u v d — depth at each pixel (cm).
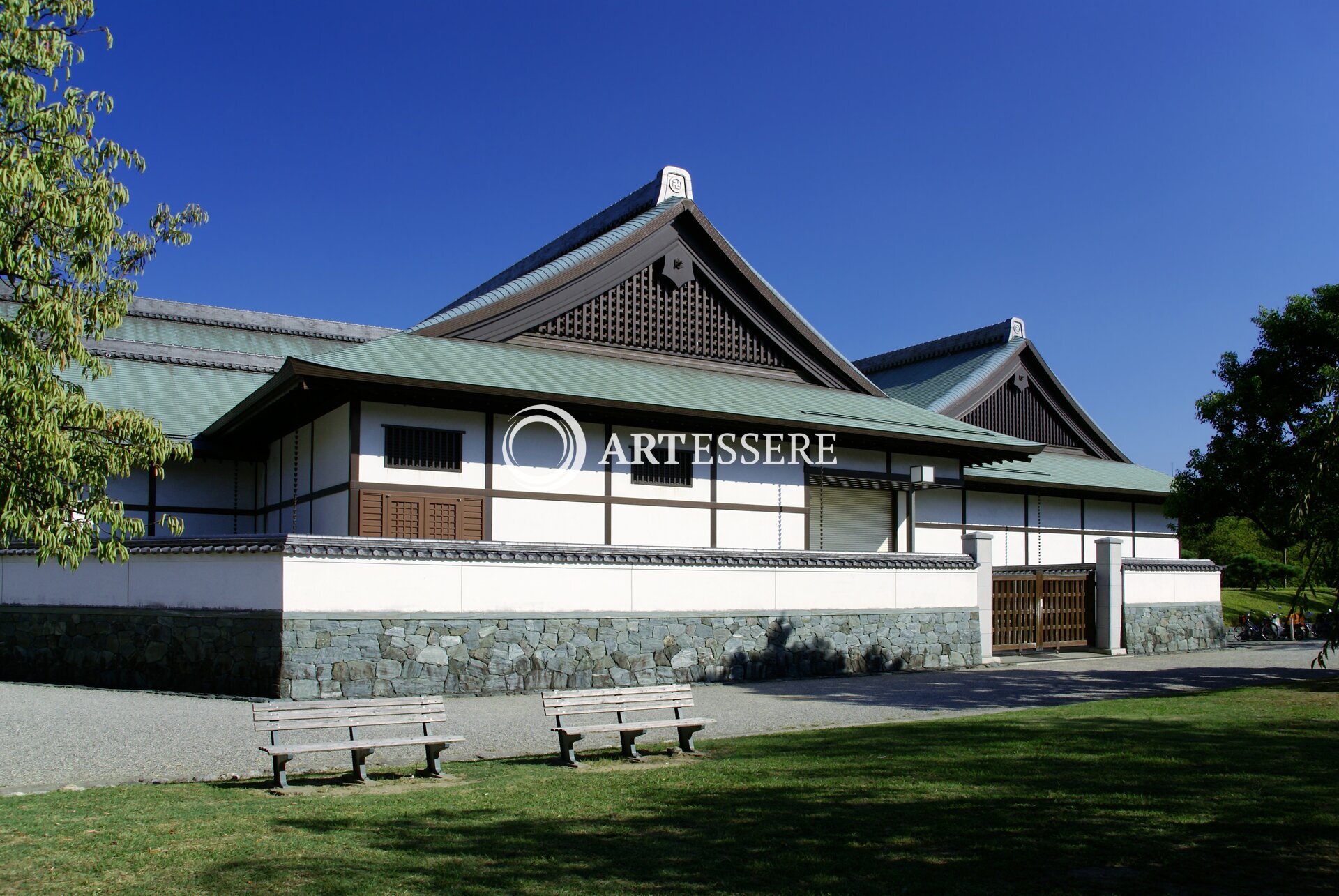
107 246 807
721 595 1617
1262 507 1761
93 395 2116
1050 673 1816
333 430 1688
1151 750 934
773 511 2005
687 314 2153
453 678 1351
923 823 671
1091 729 1068
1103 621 2244
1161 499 3206
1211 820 673
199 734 1031
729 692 1491
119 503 815
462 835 642
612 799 752
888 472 2248
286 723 795
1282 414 1694
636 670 1506
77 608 1484
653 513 1853
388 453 1616
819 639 1717
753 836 641
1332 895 530
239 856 589
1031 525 2900
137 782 825
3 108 765
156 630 1388
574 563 1470
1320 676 1773
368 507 1584
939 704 1376
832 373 2347
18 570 1567
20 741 989
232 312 2756
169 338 2570
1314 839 628
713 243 2152
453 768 897
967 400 3031
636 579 1527
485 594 1392
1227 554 4156
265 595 1273
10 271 762
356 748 810
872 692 1509
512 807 723
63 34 804
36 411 727
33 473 746
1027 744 976
